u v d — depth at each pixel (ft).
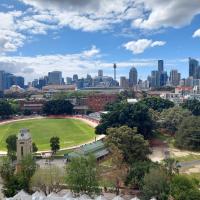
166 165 388.16
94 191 341.82
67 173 369.30
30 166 373.20
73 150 591.37
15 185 356.38
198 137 620.90
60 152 581.12
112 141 458.50
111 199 355.97
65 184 384.47
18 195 308.19
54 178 384.06
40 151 592.19
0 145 640.99
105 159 527.40
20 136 447.83
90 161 361.10
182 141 634.84
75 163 351.05
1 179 403.54
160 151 613.52
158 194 327.06
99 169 398.62
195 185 342.23
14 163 465.47
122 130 471.21
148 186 332.39
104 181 398.21
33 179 373.20
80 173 341.41
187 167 499.51
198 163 524.52
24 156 400.06
